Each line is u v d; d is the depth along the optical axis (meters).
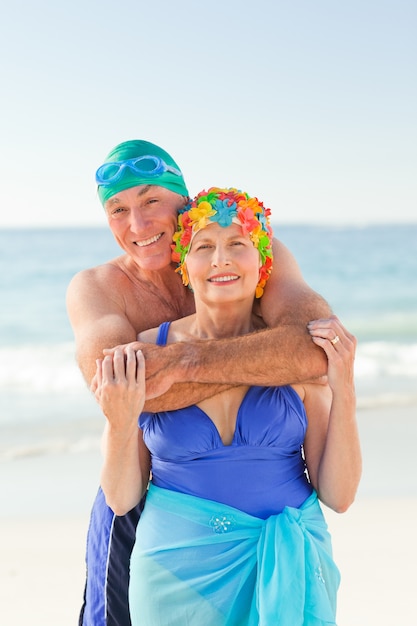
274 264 3.42
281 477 3.11
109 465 3.15
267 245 3.21
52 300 24.33
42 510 7.56
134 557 3.16
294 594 2.89
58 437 10.88
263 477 3.08
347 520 6.88
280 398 3.11
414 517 6.95
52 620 5.40
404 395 13.07
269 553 2.97
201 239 3.15
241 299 3.18
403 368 15.91
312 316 3.15
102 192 3.51
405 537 6.48
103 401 3.02
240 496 3.07
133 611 3.14
